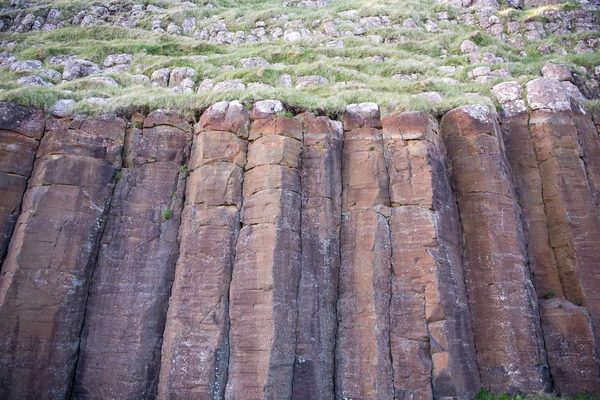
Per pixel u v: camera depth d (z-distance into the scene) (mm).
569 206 14039
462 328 11867
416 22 27922
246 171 13047
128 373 11203
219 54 23859
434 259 12031
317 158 13484
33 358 10852
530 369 11711
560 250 13742
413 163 13375
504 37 26734
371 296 11789
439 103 15578
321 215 12758
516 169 15266
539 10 28000
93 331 11578
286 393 10594
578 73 20766
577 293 13016
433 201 12766
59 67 21562
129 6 29859
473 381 11562
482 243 13156
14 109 13414
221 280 11664
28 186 12742
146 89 16922
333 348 11727
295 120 13672
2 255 12008
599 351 12125
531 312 12219
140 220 12859
